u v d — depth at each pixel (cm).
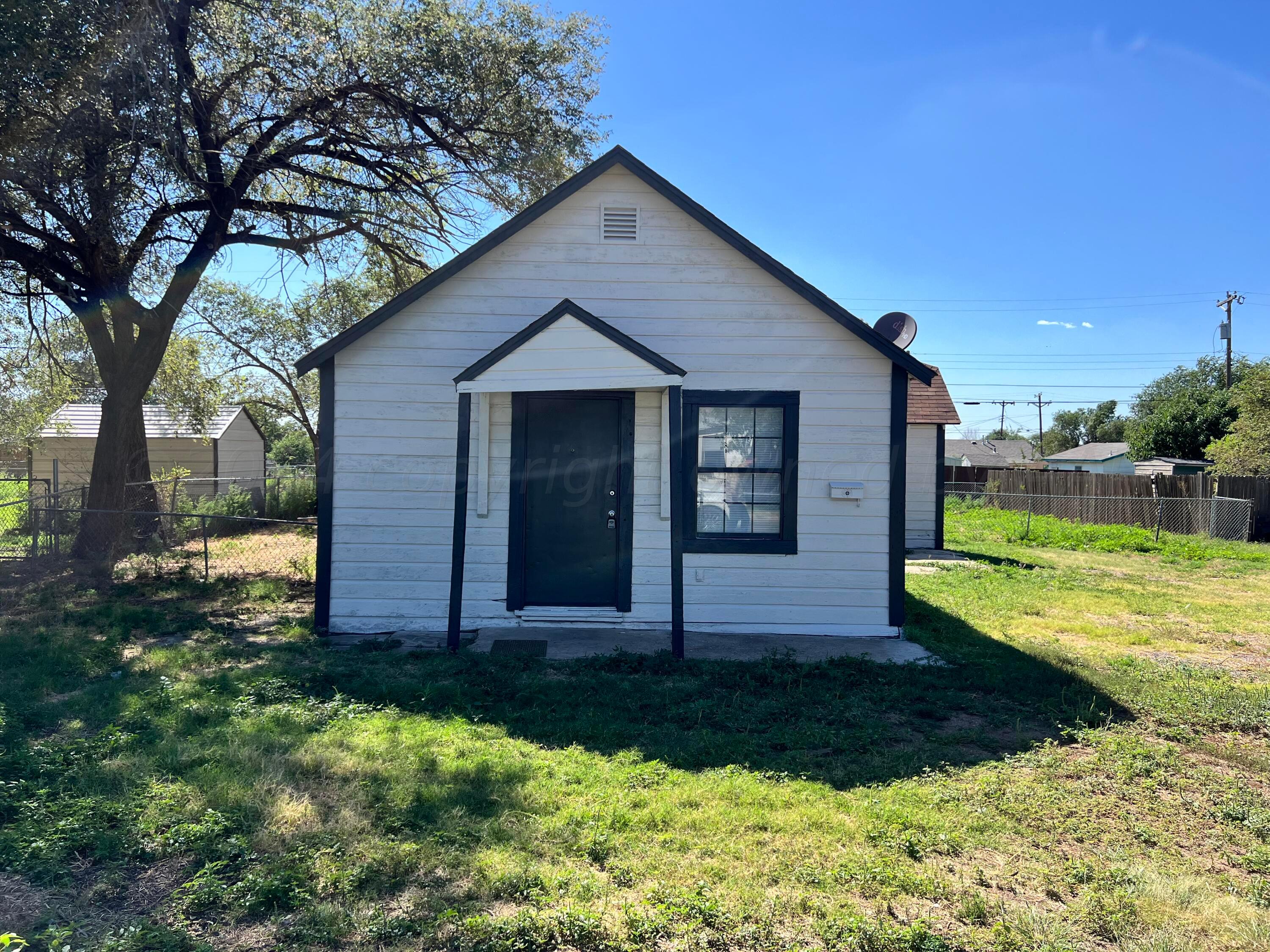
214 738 499
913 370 827
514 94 1326
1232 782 472
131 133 984
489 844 373
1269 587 1287
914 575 1320
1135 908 331
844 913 321
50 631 782
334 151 1371
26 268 1198
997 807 430
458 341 831
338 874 341
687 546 837
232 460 2472
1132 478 2458
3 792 409
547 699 600
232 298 2452
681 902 325
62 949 289
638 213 836
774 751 507
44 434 2198
